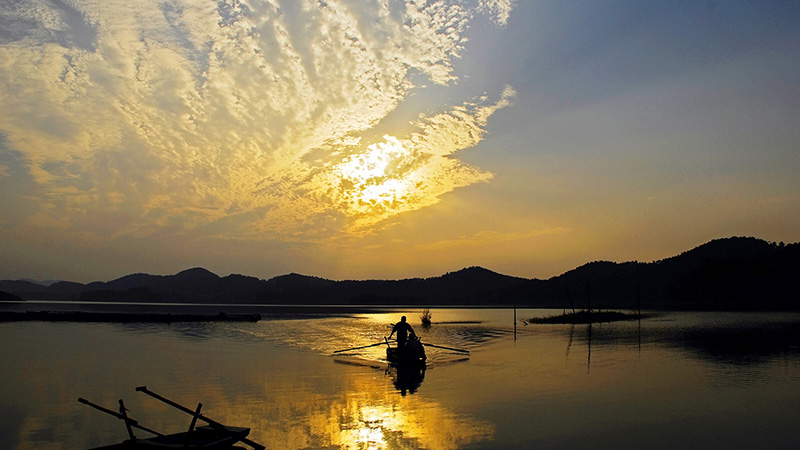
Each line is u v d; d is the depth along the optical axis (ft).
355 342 103.81
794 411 40.70
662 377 57.00
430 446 32.04
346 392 49.52
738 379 55.21
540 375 59.57
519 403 44.11
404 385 53.26
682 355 76.95
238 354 80.94
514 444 32.35
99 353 80.02
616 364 68.03
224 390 50.37
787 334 113.91
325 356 79.30
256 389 50.93
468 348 92.22
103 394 48.21
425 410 41.63
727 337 107.65
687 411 40.78
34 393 48.62
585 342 102.22
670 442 32.71
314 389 51.11
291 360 73.97
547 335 123.34
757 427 36.06
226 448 30.40
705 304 334.85
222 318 192.65
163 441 30.30
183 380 55.93
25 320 168.66
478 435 34.35
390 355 74.08
